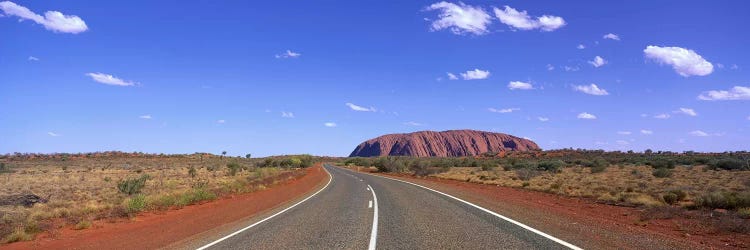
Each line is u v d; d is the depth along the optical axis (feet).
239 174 189.06
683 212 50.78
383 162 246.68
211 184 124.77
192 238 39.60
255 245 34.99
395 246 33.47
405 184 124.16
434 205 64.49
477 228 41.34
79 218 55.26
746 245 32.99
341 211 59.06
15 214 57.16
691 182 112.57
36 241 41.29
